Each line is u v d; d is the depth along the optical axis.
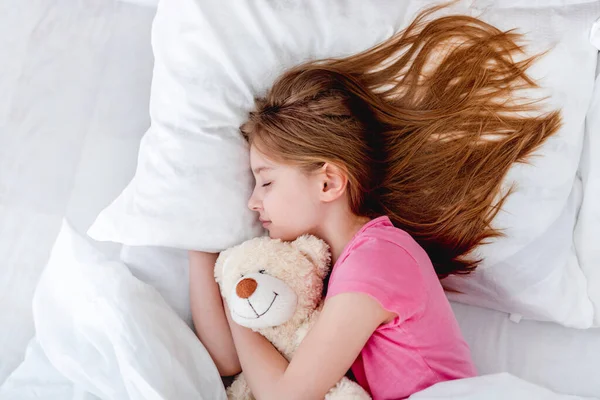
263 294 0.75
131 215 0.90
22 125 1.06
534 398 0.71
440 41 0.92
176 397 0.77
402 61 0.93
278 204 0.86
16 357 0.89
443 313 0.81
